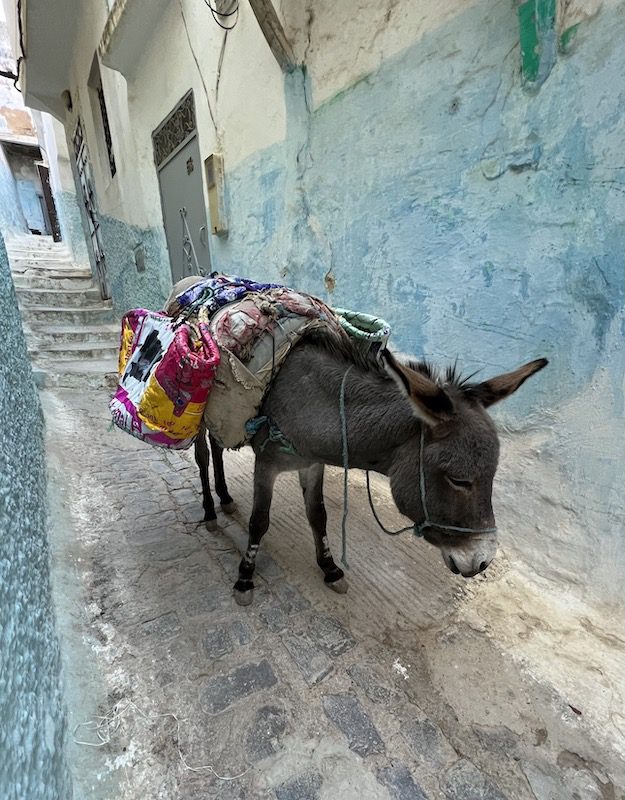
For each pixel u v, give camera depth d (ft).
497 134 6.75
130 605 6.74
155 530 8.85
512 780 4.41
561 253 6.23
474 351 7.81
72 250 37.83
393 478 5.03
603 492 6.23
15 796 2.30
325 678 5.53
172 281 20.62
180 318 6.31
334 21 9.20
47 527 7.32
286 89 10.94
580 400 6.33
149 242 21.84
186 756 4.58
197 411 5.68
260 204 13.15
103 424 14.38
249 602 6.80
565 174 5.99
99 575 7.40
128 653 5.84
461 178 7.43
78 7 22.04
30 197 61.46
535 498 7.15
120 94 21.08
